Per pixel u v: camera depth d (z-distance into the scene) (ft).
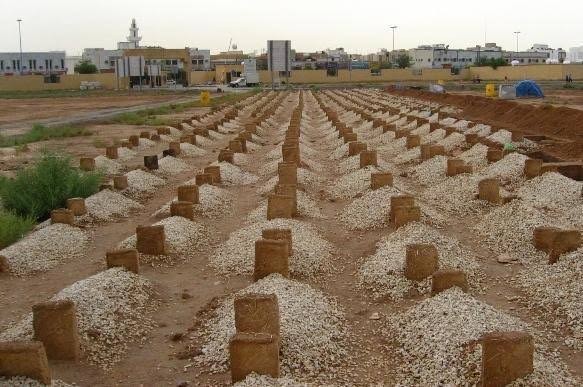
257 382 20.49
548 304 27.37
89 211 44.91
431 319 24.91
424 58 420.77
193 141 81.35
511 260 33.73
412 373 22.38
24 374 20.39
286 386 20.27
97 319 26.32
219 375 22.63
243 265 33.86
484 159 59.26
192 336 26.07
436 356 22.61
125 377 22.95
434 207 45.70
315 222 42.73
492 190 44.68
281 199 40.98
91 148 84.12
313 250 35.17
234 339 21.08
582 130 72.90
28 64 372.79
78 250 38.14
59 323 23.62
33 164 68.03
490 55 452.76
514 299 28.81
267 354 20.99
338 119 102.47
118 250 31.86
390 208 41.14
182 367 23.52
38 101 202.28
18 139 91.40
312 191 52.70
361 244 38.06
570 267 29.73
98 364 23.90
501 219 38.78
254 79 291.17
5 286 32.60
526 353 20.35
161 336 26.35
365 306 29.07
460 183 48.85
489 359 20.30
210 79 351.25
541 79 276.21
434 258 30.19
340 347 24.70
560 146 63.62
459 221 42.06
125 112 146.20
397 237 35.91
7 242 39.09
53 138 95.86
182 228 39.88
